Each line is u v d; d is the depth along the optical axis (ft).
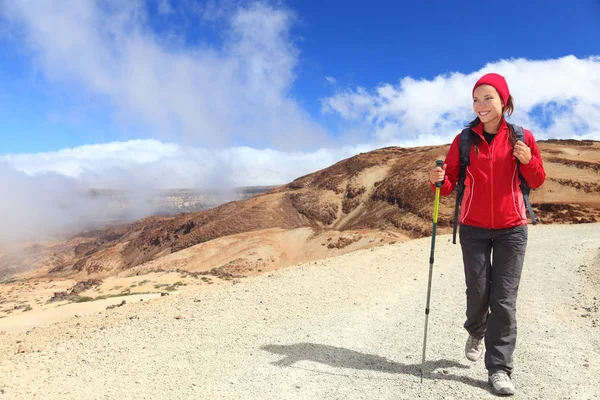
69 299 107.34
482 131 13.78
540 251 50.60
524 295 27.78
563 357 16.16
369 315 22.70
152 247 554.05
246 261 335.67
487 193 13.29
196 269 346.54
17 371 15.10
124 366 15.57
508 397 12.76
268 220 469.57
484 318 14.34
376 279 33.06
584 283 31.12
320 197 487.20
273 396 13.03
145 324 21.50
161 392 13.28
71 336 21.22
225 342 18.24
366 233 339.98
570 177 273.54
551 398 12.69
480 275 13.74
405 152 565.53
